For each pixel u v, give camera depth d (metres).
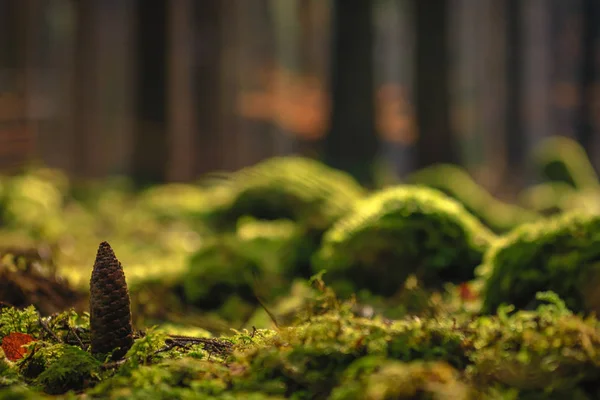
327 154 22.95
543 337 3.42
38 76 56.53
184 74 42.47
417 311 5.57
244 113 50.50
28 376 3.85
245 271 6.99
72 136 43.00
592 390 3.36
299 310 5.81
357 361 3.32
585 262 5.15
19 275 5.53
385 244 6.77
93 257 9.38
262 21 58.69
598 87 41.91
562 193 16.67
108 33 58.75
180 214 13.45
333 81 23.25
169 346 3.85
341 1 23.12
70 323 4.34
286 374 3.42
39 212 12.12
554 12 65.75
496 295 5.43
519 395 3.32
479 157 57.88
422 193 7.07
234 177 12.17
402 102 53.75
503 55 48.78
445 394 3.00
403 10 47.97
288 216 9.94
